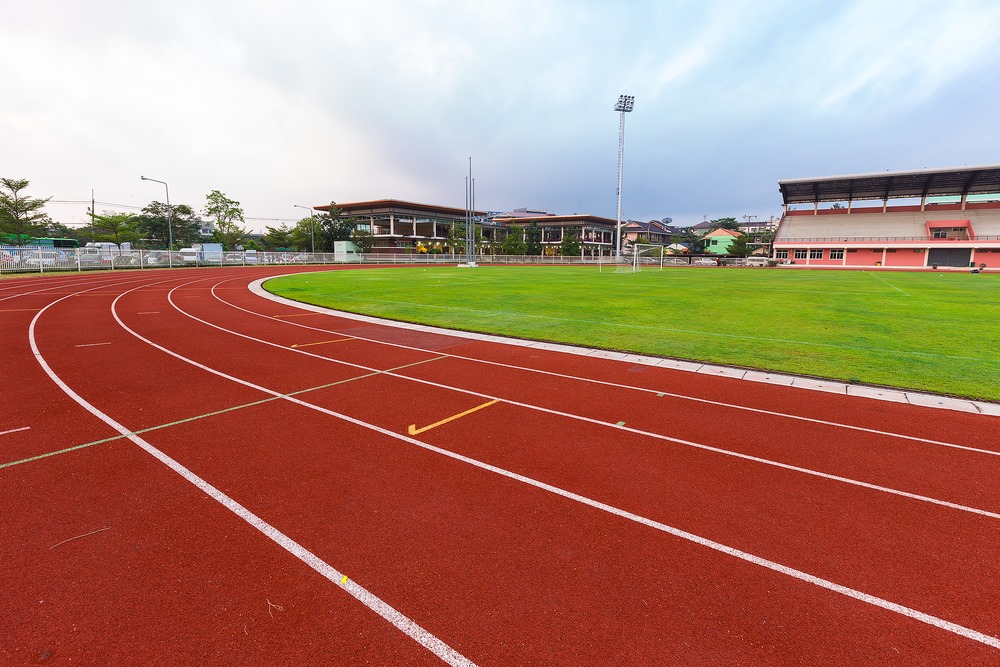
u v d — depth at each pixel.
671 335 12.26
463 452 5.27
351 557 3.46
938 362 9.48
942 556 3.54
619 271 51.75
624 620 2.89
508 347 10.95
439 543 3.64
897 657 2.64
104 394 7.21
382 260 65.81
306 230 74.19
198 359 9.57
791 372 8.73
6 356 9.62
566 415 6.49
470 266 60.34
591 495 4.38
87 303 18.12
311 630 2.79
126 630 2.77
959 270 58.78
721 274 46.31
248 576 3.24
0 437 5.52
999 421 6.34
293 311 16.80
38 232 50.09
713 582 3.24
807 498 4.36
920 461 5.14
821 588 3.19
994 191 66.25
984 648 2.70
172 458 5.04
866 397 7.34
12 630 2.75
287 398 7.11
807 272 52.56
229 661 2.57
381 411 6.57
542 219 121.19
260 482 4.54
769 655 2.65
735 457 5.22
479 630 2.81
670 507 4.19
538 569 3.35
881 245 68.06
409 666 2.55
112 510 4.03
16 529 3.73
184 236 72.06
